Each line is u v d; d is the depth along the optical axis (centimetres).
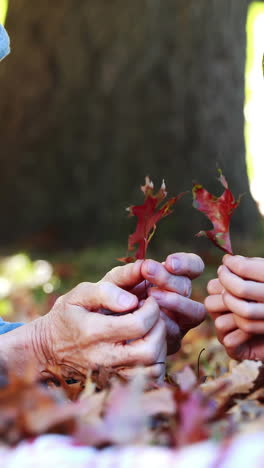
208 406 125
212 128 712
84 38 702
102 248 684
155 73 698
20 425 106
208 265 618
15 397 111
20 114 712
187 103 703
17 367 175
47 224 713
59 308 172
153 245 683
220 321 176
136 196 704
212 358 272
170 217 691
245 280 166
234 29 724
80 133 708
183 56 700
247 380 141
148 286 179
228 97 723
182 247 678
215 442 100
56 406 110
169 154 701
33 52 709
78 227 709
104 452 100
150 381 146
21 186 714
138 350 158
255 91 1136
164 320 176
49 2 704
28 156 713
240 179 736
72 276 584
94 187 708
